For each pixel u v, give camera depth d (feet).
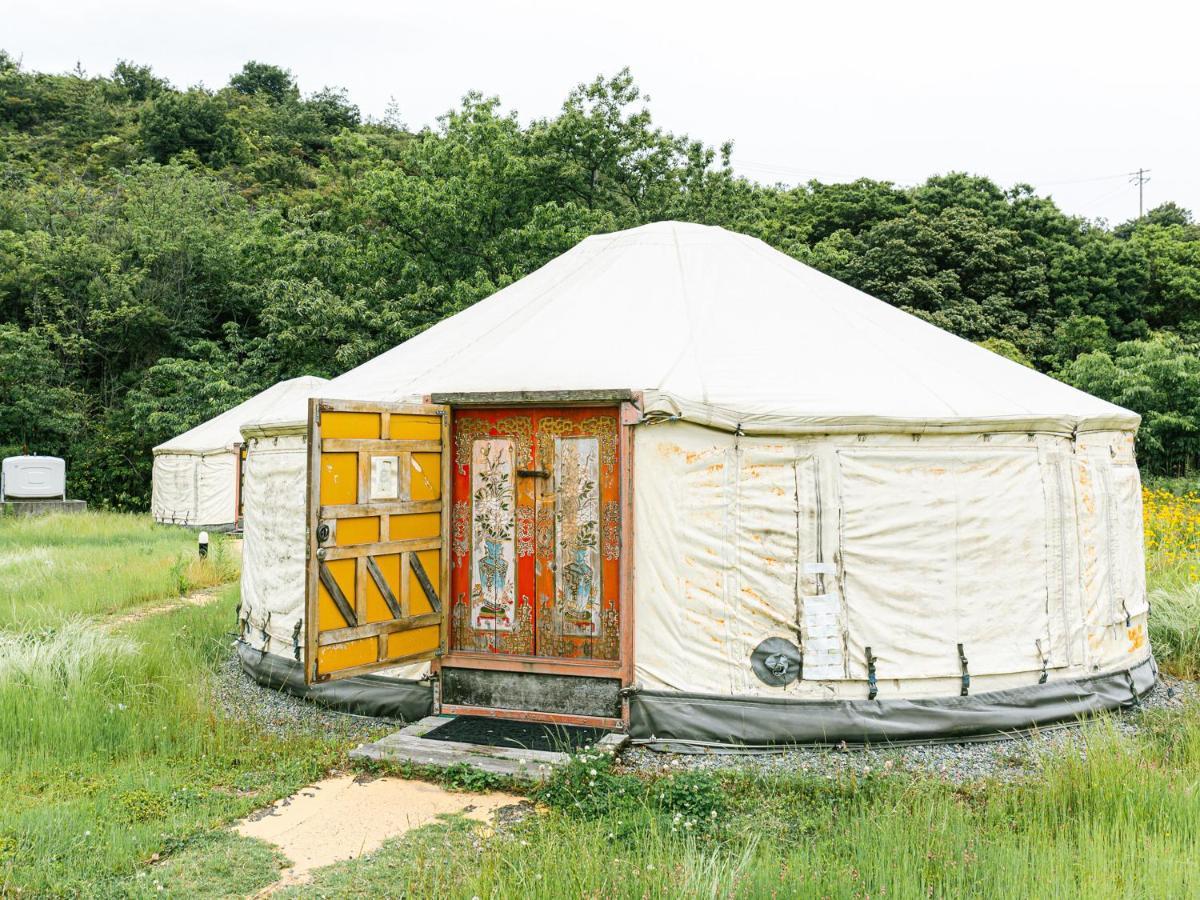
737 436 17.48
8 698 18.58
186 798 14.83
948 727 17.47
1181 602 25.11
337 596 16.70
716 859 12.09
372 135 143.02
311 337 66.90
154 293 88.33
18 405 79.56
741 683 17.37
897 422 17.48
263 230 76.18
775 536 17.40
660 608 17.62
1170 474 67.46
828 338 20.02
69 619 28.02
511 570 18.95
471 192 62.90
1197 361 68.44
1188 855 11.81
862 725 17.15
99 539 53.26
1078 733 17.95
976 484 18.12
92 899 11.43
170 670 22.06
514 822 13.89
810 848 12.47
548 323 21.12
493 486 19.15
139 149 135.23
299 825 13.92
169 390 81.56
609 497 18.28
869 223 99.35
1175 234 106.11
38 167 120.67
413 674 19.34
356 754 16.51
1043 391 20.58
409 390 19.58
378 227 73.26
